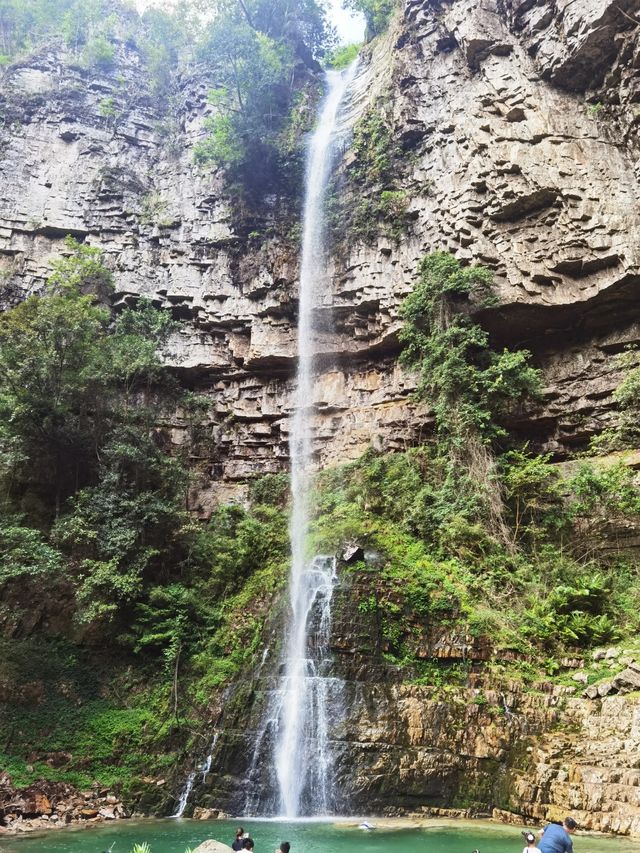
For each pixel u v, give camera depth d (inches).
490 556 663.1
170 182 1094.4
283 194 1064.8
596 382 784.3
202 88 1176.2
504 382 759.1
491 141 839.1
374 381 937.5
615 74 784.3
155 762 542.3
